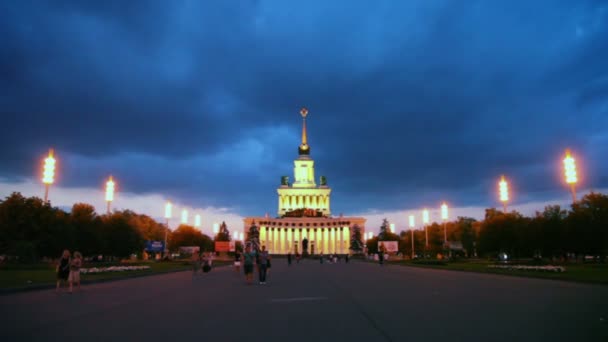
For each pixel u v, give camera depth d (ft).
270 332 40.09
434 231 437.99
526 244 228.63
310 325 43.68
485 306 57.00
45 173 188.44
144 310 55.67
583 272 126.93
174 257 378.53
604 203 220.23
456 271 164.96
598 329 40.06
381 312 52.39
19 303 63.72
